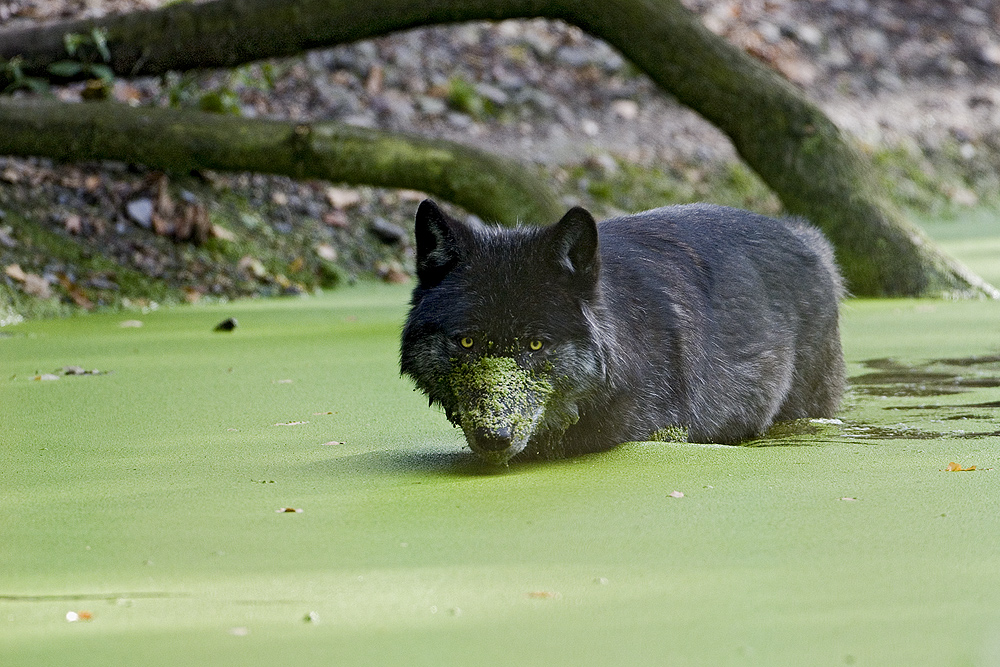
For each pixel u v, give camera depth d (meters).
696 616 5.80
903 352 13.96
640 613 5.85
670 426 9.66
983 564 6.49
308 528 7.42
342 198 21.55
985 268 20.42
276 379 12.69
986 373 12.72
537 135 25.39
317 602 6.08
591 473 8.67
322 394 11.92
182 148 17.59
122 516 7.80
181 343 14.88
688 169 25.48
